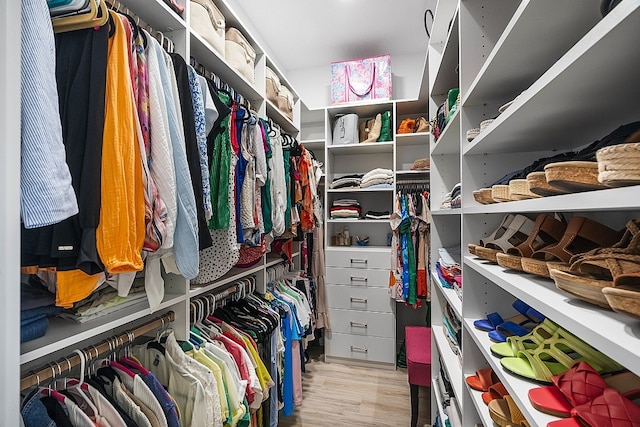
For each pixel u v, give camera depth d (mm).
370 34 2457
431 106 1786
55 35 681
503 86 889
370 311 2561
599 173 384
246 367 1230
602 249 540
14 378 516
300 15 2213
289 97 2229
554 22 608
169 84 846
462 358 1038
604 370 634
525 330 855
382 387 2248
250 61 1628
